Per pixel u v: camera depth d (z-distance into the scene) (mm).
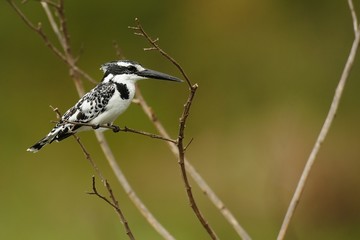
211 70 17547
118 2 17719
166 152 16250
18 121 17031
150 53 17672
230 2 17578
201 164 16047
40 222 14281
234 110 17109
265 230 12852
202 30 17719
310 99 17422
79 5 17672
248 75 17547
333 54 17922
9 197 15195
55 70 17484
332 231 14156
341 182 14625
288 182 14289
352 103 17656
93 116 7281
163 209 14703
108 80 7430
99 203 14234
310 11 18031
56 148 16234
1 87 17344
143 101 7676
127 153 16250
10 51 17516
